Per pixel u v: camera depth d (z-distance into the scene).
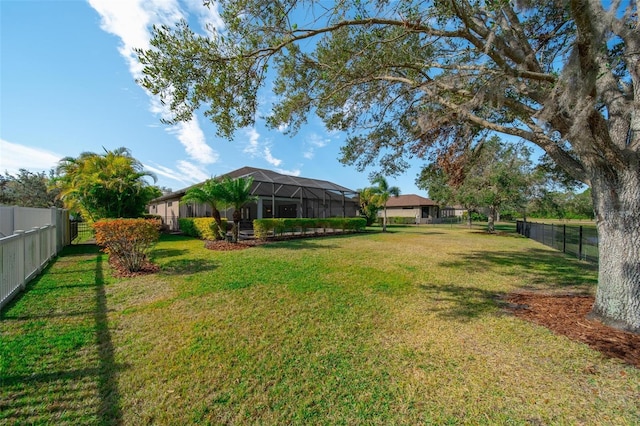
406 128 6.12
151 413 2.11
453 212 48.84
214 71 3.59
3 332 3.40
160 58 3.43
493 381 2.54
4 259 4.38
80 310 4.20
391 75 5.16
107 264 7.62
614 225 3.67
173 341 3.25
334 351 3.08
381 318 4.05
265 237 14.38
